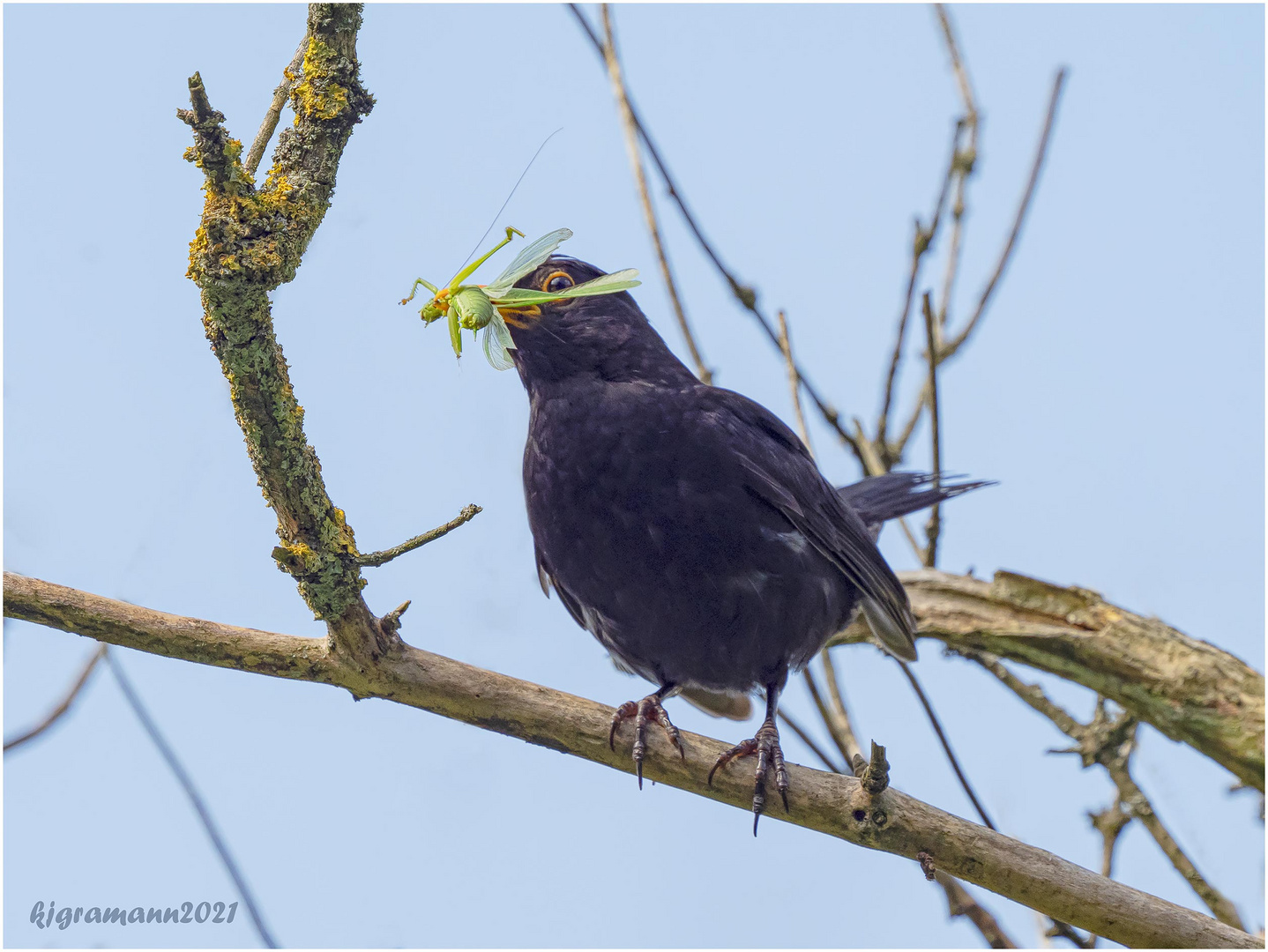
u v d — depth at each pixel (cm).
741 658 1046
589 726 905
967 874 846
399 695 884
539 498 1048
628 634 1071
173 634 854
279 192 726
